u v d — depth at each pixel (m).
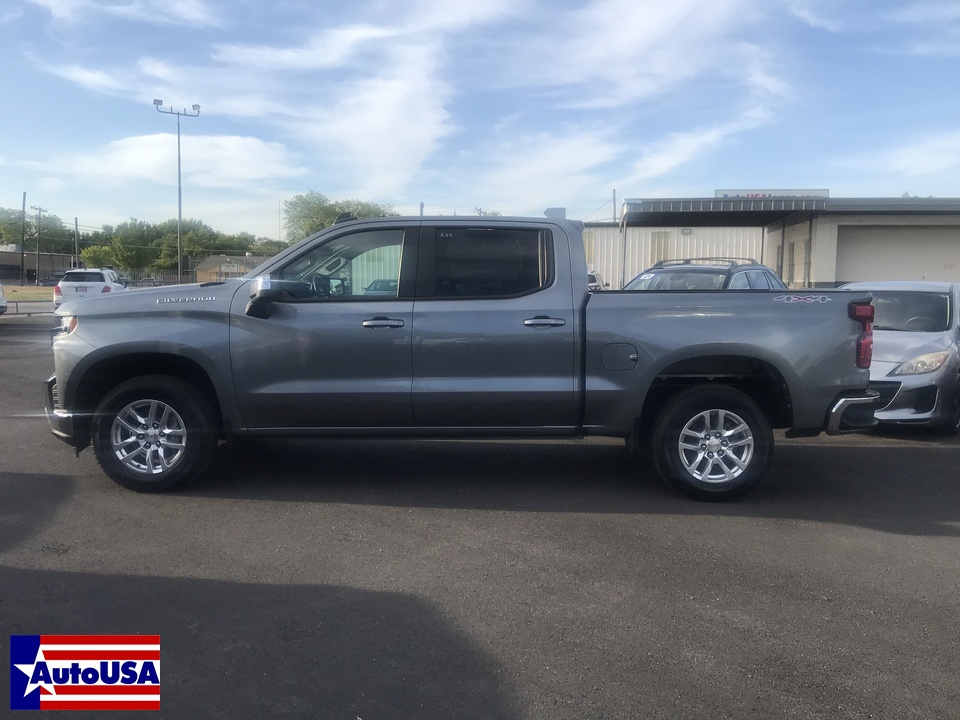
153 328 6.11
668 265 15.18
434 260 6.21
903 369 8.60
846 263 26.47
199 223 86.81
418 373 6.12
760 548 5.23
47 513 5.77
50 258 99.69
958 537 5.48
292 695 3.42
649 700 3.41
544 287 6.18
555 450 7.98
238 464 7.25
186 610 4.22
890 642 3.94
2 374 13.02
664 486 6.70
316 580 4.62
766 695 3.45
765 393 6.55
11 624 4.04
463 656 3.76
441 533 5.45
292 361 6.11
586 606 4.31
